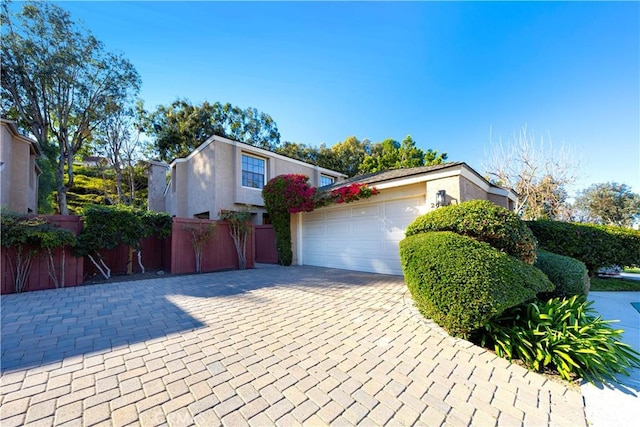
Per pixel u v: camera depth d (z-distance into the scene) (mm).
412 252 4203
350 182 10867
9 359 2973
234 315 4566
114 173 21719
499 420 2117
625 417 2174
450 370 2852
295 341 3537
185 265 9008
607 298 6562
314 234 11188
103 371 2742
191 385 2516
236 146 14258
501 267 3471
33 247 6359
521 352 3037
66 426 1955
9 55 14641
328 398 2352
